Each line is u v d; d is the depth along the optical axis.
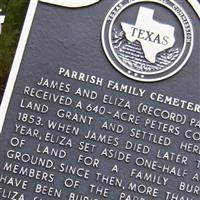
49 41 1.32
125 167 1.28
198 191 1.29
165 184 1.28
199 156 1.30
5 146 1.28
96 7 1.34
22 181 1.27
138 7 1.34
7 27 1.62
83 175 1.28
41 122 1.29
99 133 1.29
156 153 1.29
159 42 1.33
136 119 1.30
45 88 1.30
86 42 1.33
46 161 1.28
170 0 1.35
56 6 1.33
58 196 1.27
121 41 1.33
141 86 1.31
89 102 1.30
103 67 1.32
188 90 1.32
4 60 1.60
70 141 1.29
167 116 1.31
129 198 1.27
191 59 1.33
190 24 1.34
